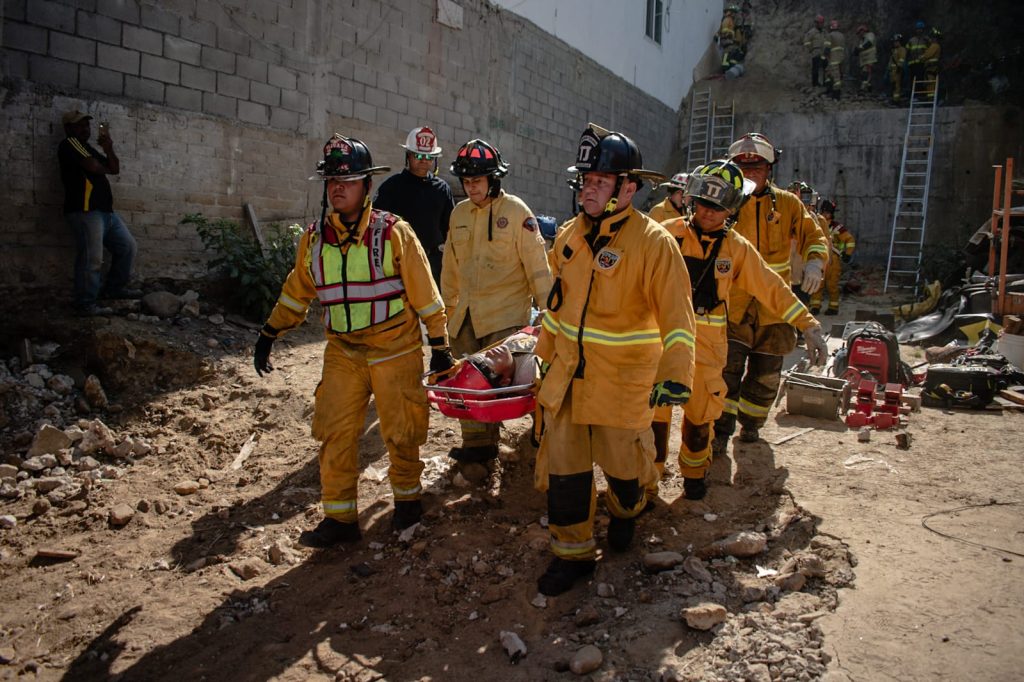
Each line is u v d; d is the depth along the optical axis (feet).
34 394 19.19
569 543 11.51
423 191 21.36
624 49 61.31
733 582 11.32
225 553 13.60
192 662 10.64
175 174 26.73
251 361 22.40
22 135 22.41
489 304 16.02
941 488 14.60
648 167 68.13
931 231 61.98
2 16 21.80
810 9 78.38
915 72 63.87
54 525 14.85
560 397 11.21
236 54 28.53
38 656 11.08
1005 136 60.49
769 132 67.87
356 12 33.86
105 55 24.35
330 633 11.09
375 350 12.99
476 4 42.34
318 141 32.35
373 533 13.84
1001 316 29.55
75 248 23.68
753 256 13.55
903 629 9.87
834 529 12.75
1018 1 66.64
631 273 10.77
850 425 18.79
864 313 39.78
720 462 16.29
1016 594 10.54
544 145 50.98
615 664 9.65
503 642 10.35
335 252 12.67
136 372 21.04
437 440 17.84
